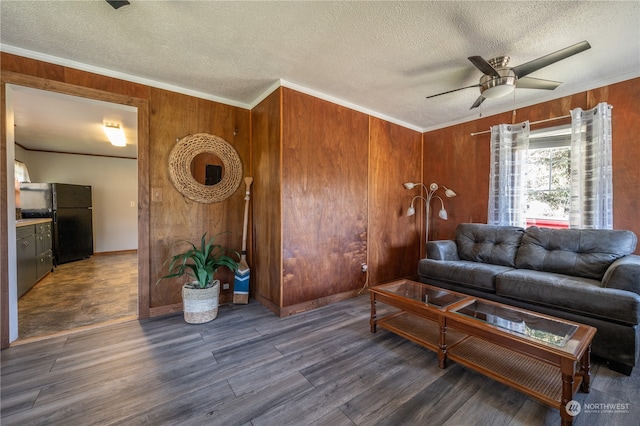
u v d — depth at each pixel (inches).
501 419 55.0
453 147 155.4
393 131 150.6
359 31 76.5
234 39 80.2
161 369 71.9
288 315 108.6
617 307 70.9
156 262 108.0
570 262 98.7
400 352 81.1
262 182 120.0
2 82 81.7
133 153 239.0
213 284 108.0
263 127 118.4
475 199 146.5
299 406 58.6
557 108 118.0
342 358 77.7
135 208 263.4
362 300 127.4
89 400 60.1
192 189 115.0
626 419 54.7
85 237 227.1
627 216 100.2
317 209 117.6
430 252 128.0
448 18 70.9
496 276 100.2
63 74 90.6
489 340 64.0
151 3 65.3
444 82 108.0
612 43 80.8
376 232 142.6
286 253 108.2
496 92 87.9
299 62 93.3
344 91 116.6
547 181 124.7
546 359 54.7
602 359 75.1
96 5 66.0
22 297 129.7
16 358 76.8
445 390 64.0
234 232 126.7
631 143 99.3
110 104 100.2
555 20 71.2
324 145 119.3
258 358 77.4
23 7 66.1
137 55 88.6
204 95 117.9
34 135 177.0
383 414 56.3
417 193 165.8
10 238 84.8
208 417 55.4
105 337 89.6
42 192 198.2
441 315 73.1
